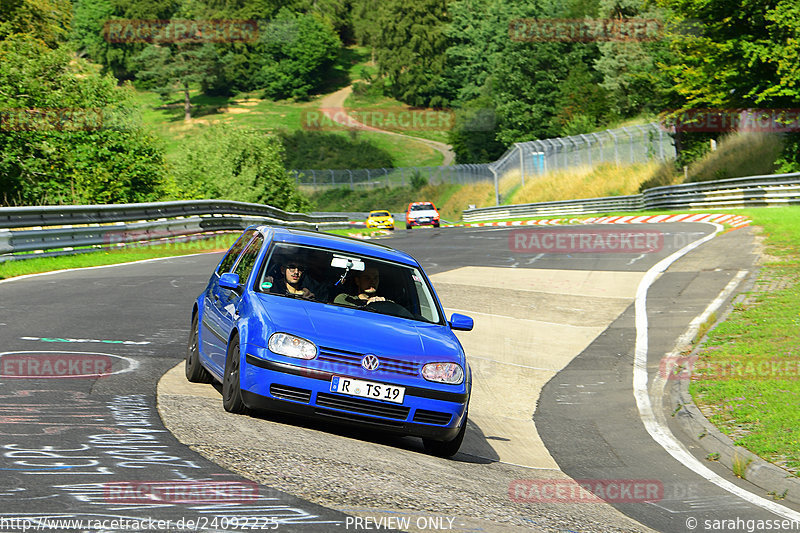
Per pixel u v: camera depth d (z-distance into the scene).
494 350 28.16
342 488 10.90
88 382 16.11
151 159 77.50
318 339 13.93
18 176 70.56
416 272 17.03
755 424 18.34
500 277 43.53
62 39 108.44
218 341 15.84
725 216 64.81
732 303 32.59
